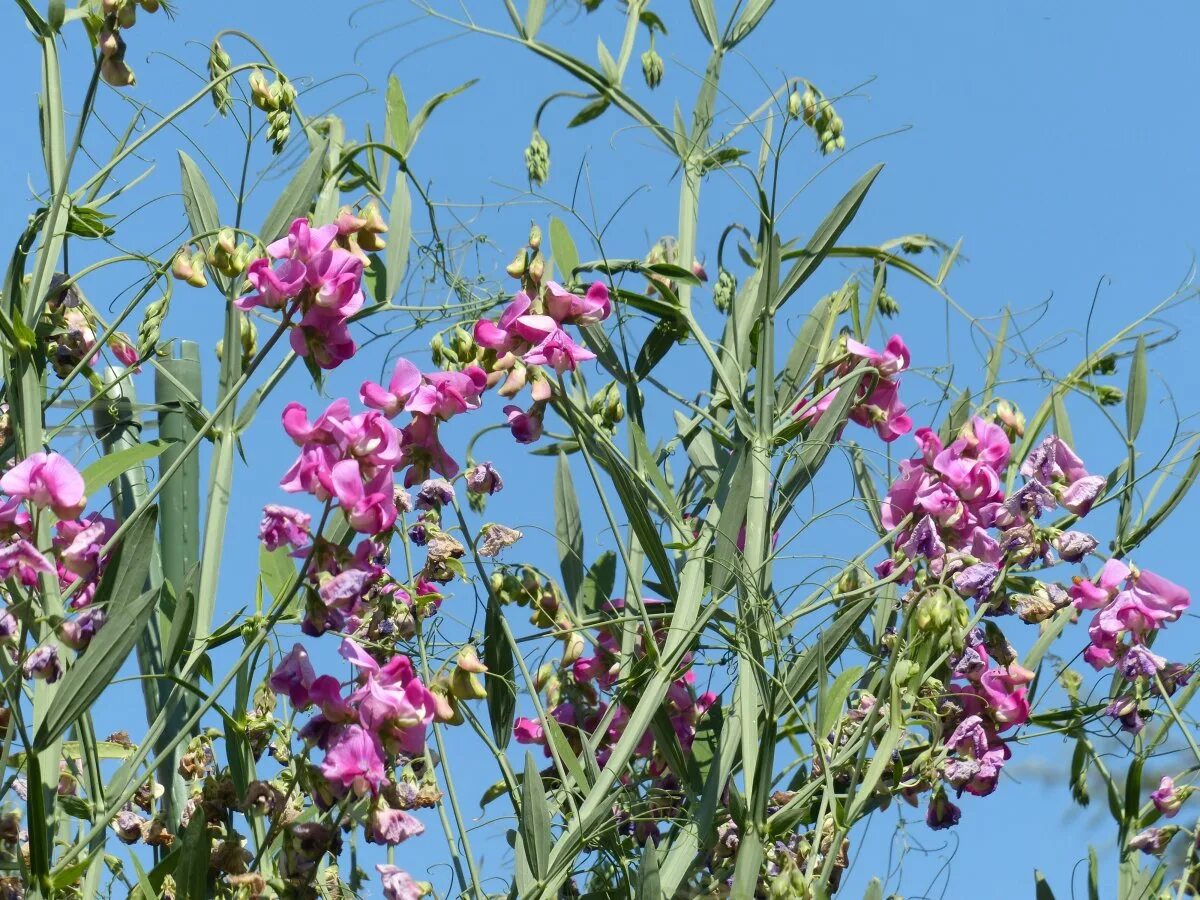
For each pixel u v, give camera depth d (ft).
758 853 4.60
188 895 4.50
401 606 4.70
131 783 4.53
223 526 4.81
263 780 4.64
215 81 4.75
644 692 4.74
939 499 4.75
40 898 4.42
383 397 4.71
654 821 4.79
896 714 4.52
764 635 4.67
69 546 4.47
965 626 4.52
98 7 4.73
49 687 4.49
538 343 4.81
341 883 4.72
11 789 4.55
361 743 4.44
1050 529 4.75
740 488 4.78
